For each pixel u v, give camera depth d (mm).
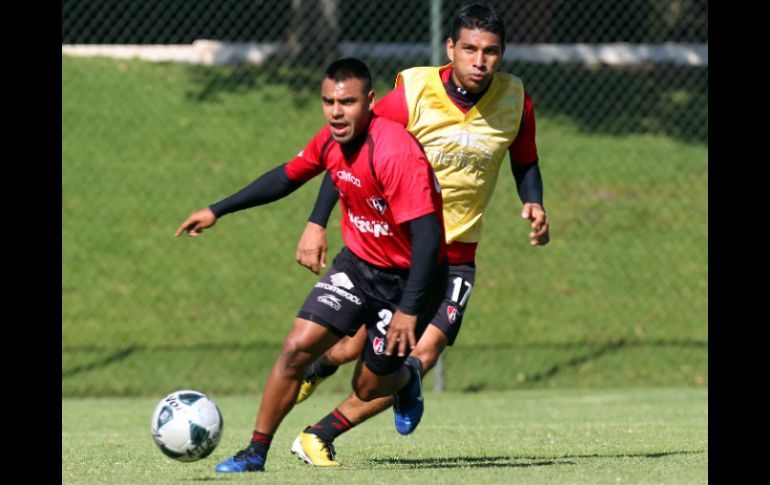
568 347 42719
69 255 46969
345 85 16156
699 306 46219
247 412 32719
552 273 48188
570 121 61844
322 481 16000
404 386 19109
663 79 65500
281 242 49375
